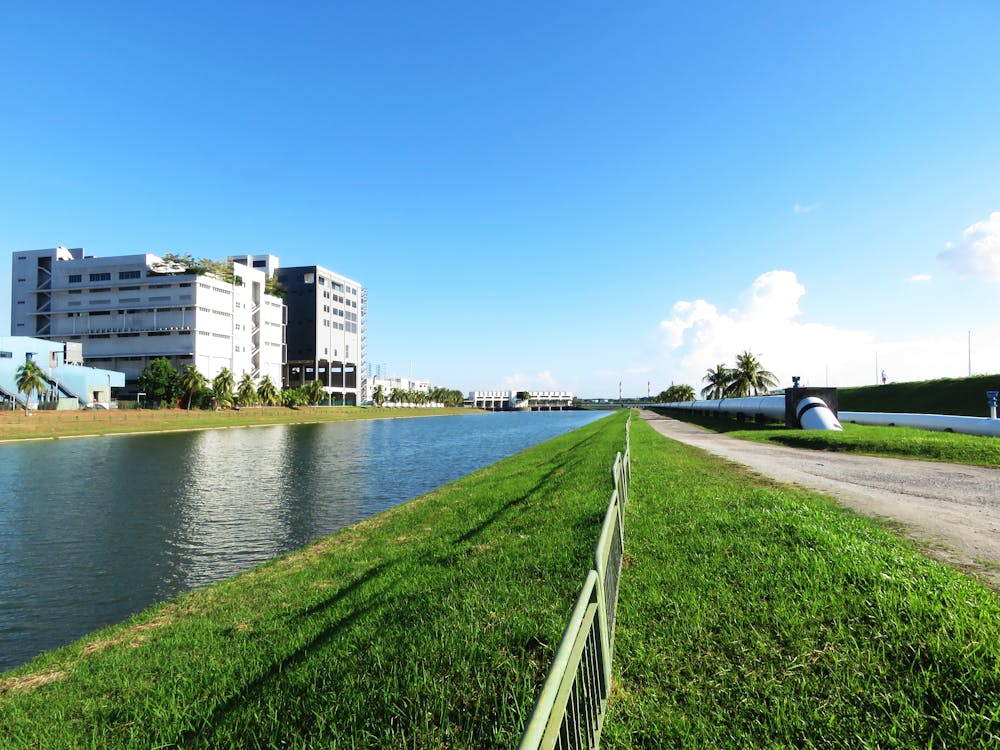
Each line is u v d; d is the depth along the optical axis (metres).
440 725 4.09
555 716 2.37
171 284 120.62
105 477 31.03
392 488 26.62
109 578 12.98
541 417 175.50
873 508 9.62
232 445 55.00
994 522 8.45
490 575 7.49
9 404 80.31
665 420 68.06
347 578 9.37
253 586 10.04
